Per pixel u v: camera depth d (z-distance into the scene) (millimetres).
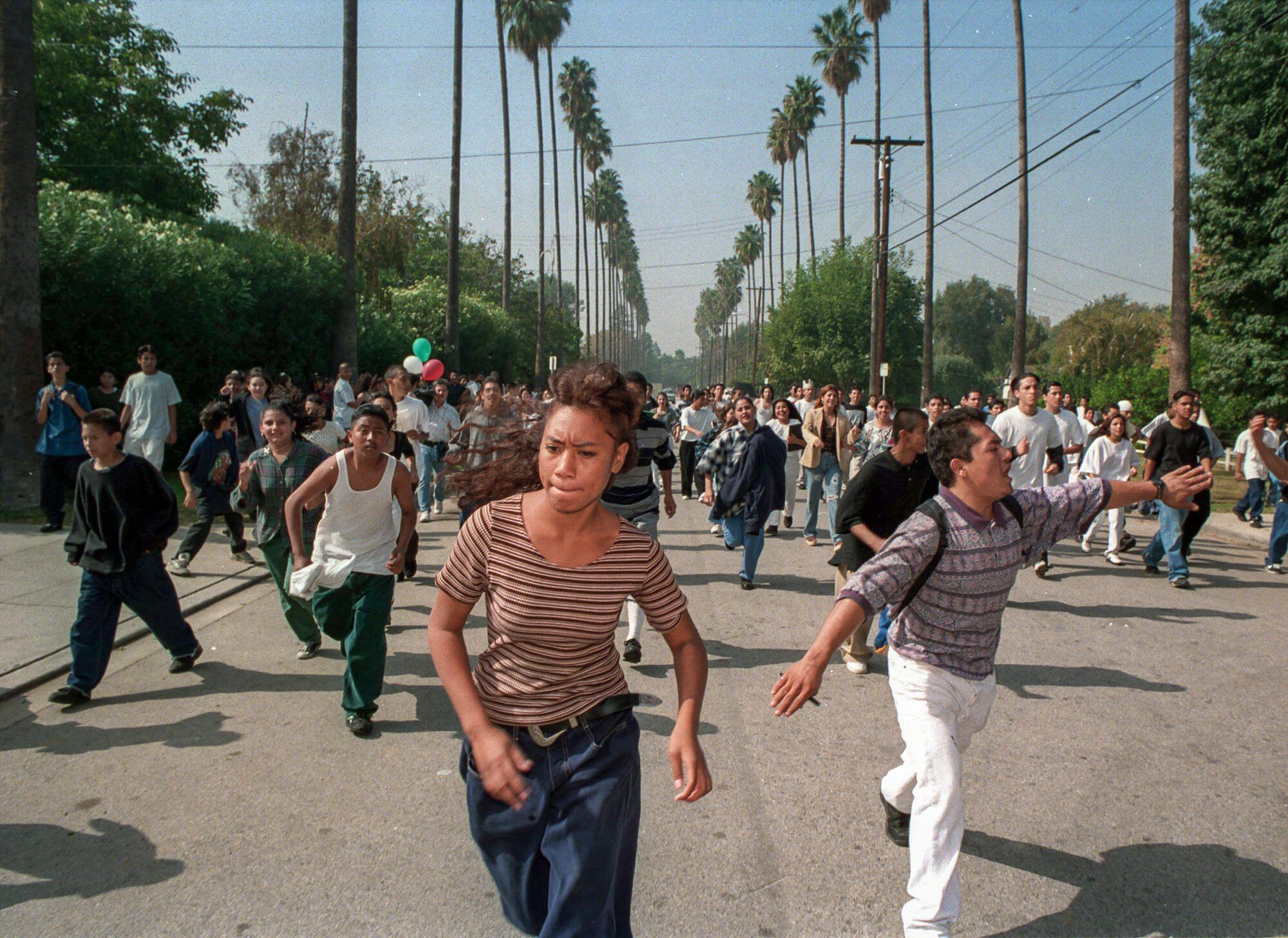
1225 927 3154
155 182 21500
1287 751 4738
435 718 5059
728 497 8383
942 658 3221
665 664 6145
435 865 3492
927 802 2979
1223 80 17562
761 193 80062
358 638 4766
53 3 19828
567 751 2311
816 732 4945
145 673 5793
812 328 51906
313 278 19484
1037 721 5156
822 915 3197
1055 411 8766
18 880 3369
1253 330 18234
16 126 10680
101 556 5250
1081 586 8867
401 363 27625
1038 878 3473
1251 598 8414
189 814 3893
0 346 10812
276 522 5859
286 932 3057
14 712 5094
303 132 29875
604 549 2277
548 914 2160
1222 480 21812
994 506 3150
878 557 3043
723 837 3756
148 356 10445
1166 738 4914
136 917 3141
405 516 4938
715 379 176125
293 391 9344
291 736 4777
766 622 7305
